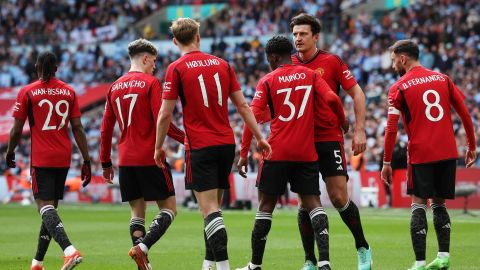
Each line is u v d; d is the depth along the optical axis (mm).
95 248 47188
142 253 31375
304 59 33781
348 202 32750
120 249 46594
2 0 153750
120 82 33125
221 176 30578
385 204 84938
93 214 79688
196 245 48188
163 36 142625
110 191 102562
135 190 33312
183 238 52594
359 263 33156
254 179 88875
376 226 59812
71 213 81500
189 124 30219
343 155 32562
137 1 150500
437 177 33375
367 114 100062
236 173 90375
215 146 29969
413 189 33219
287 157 30484
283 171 30672
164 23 149375
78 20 149250
